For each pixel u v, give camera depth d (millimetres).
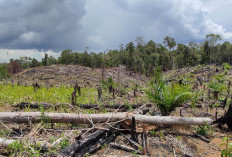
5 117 3549
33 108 5215
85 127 3867
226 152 2734
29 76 15867
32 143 2723
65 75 17828
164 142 3381
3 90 7637
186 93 4012
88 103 5887
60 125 3924
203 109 5855
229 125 4141
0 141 2691
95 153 2879
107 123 3424
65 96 6465
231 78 13555
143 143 3066
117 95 7984
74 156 2662
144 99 6660
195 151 3180
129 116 3688
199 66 25016
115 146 3094
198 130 3883
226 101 6492
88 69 21234
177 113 5297
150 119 3719
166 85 4719
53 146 2725
